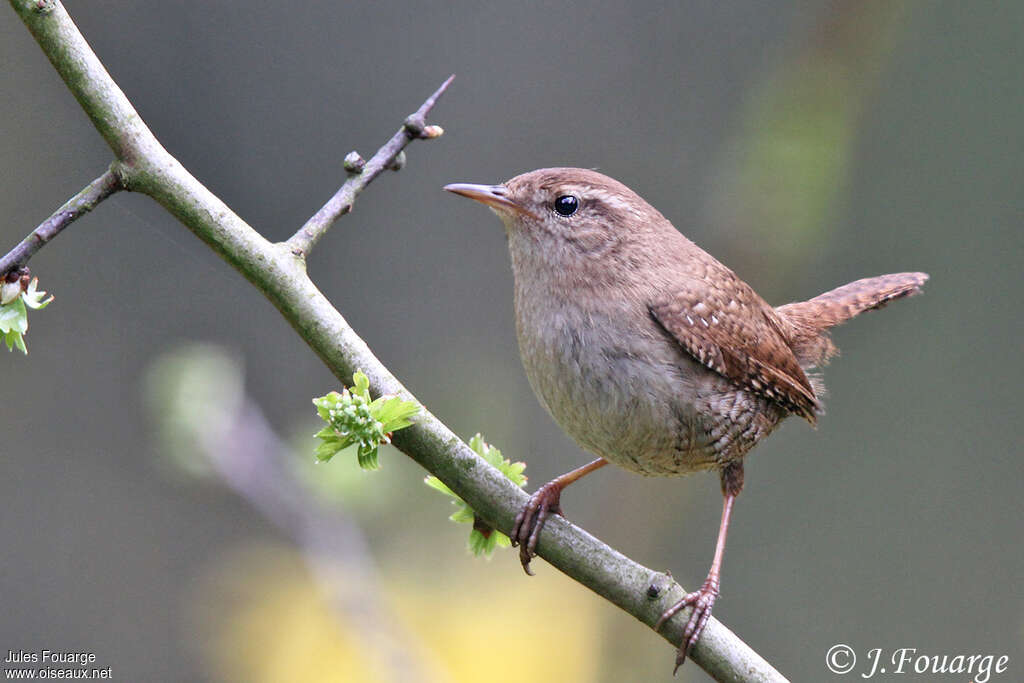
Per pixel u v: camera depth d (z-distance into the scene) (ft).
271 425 37.37
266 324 39.11
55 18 15.30
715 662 17.11
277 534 35.88
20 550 37.06
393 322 39.50
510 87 41.11
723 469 22.65
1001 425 39.37
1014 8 39.24
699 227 40.50
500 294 40.27
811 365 26.71
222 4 38.04
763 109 35.22
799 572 38.34
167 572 36.94
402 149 17.17
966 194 39.83
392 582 30.89
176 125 37.19
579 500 37.65
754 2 42.19
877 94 37.81
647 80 42.19
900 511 38.93
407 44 40.06
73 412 38.40
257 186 37.76
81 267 38.40
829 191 34.12
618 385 20.57
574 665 30.68
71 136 38.04
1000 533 38.40
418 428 16.87
